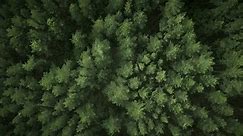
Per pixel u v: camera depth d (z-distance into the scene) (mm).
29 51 13805
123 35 12734
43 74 13258
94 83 12906
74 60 13688
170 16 12891
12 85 13461
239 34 13742
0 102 13391
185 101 12836
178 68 12789
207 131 13836
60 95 13086
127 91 12391
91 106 12953
